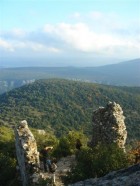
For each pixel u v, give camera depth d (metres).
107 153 20.72
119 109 28.20
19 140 24.16
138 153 23.69
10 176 29.44
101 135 28.17
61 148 31.23
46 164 24.34
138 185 8.72
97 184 9.59
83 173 20.11
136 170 9.66
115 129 27.44
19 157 26.44
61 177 23.33
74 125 184.25
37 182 21.27
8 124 192.88
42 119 198.12
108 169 19.69
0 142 39.28
